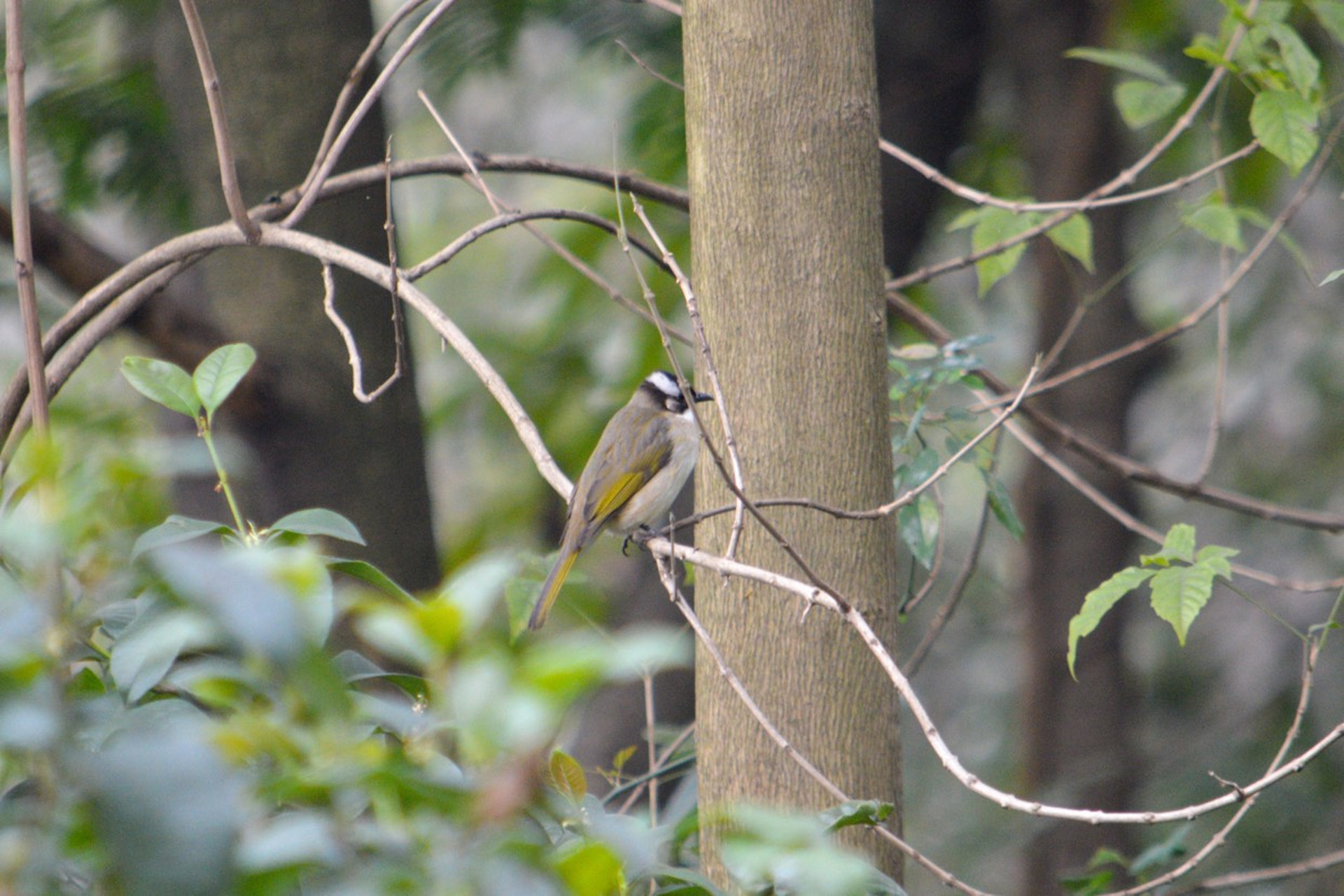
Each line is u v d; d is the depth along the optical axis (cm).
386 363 1086
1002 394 1154
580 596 1045
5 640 331
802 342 721
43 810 318
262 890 319
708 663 735
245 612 290
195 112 1088
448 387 1783
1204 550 748
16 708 307
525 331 1836
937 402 1570
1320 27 1459
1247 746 1688
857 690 711
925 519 921
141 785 271
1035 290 1762
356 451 1066
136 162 1359
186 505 1098
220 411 1023
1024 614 1736
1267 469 1945
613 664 298
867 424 725
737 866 379
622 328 1747
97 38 1390
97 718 456
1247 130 1541
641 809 973
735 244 729
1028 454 1712
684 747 1023
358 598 359
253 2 1065
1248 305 1895
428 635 330
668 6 962
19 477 652
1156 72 1042
